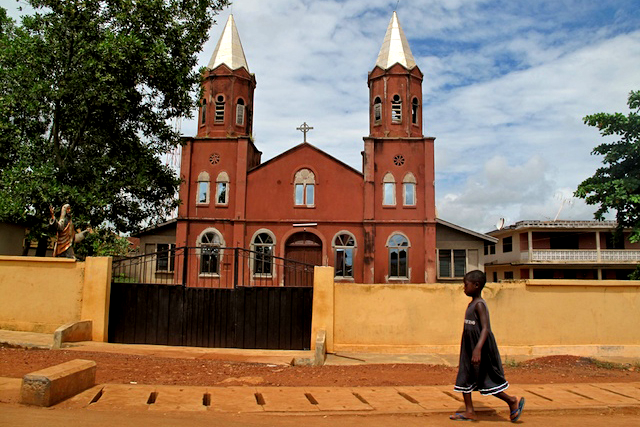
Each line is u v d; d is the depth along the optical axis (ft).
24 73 58.29
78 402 21.84
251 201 87.97
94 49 58.23
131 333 43.75
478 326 20.98
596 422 21.48
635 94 60.75
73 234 46.78
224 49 95.40
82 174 62.08
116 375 28.48
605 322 40.32
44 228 59.31
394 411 22.07
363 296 40.47
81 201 57.88
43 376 21.29
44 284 43.50
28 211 58.65
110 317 43.75
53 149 63.00
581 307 40.34
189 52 67.21
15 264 44.04
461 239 92.89
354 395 24.99
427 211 86.58
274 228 87.04
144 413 20.56
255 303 43.86
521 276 113.39
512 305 40.09
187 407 21.79
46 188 56.75
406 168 88.63
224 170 89.20
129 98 63.93
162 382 27.32
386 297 40.40
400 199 87.61
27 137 60.70
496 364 20.89
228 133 91.30
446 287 40.40
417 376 30.71
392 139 89.20
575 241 114.73
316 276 40.68
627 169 62.69
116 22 62.18
